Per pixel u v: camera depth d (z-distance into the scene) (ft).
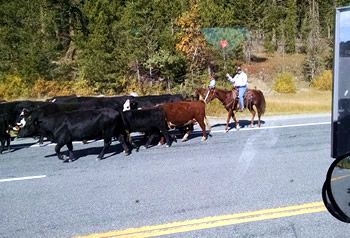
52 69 112.88
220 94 47.11
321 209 20.51
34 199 23.44
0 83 100.07
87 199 23.09
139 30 116.67
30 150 38.37
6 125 38.17
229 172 28.09
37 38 118.01
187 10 124.77
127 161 32.60
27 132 34.12
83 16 139.23
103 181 26.78
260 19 182.70
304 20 199.11
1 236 18.28
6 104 41.70
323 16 205.67
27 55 111.04
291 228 18.22
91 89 107.14
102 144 40.29
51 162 32.99
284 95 118.42
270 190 23.79
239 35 142.10
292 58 174.19
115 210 21.08
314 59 154.40
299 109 73.00
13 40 118.93
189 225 18.71
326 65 154.61
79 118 33.19
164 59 111.75
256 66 160.15
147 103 46.03
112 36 115.03
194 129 48.14
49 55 113.91
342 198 11.59
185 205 21.48
